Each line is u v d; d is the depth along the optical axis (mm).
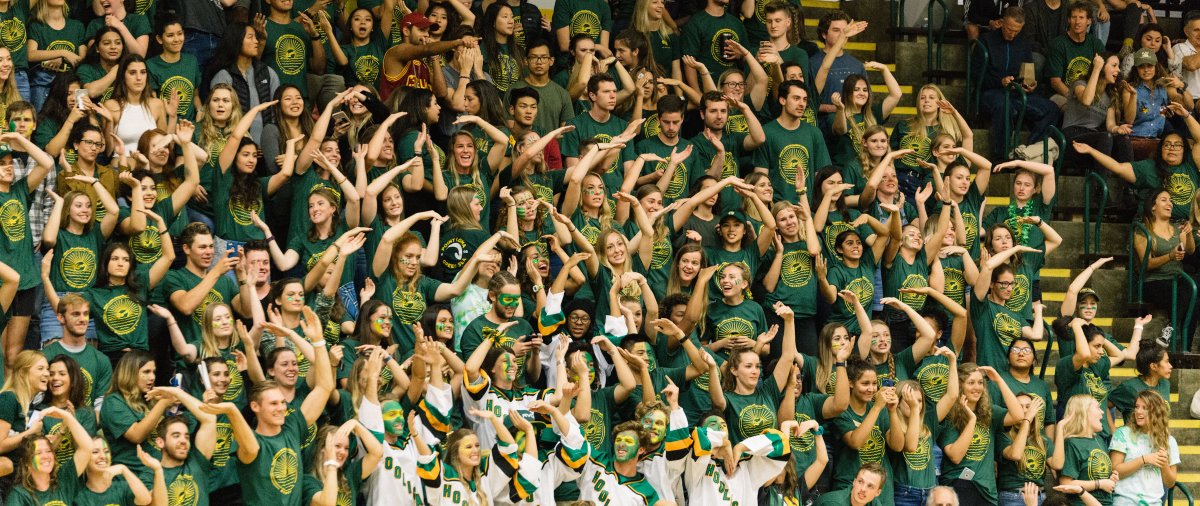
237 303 17953
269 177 19359
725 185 20688
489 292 18266
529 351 18344
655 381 18797
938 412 19688
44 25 20594
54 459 14844
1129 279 23422
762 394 18859
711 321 19938
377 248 18750
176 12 21703
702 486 17641
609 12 24609
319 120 19438
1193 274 23547
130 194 18312
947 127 23266
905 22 27125
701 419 18391
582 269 19609
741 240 20766
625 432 17281
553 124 22281
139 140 18859
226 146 19031
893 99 23922
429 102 20344
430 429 16859
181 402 15484
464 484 16578
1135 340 21828
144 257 17812
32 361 15578
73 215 17453
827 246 21281
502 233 18891
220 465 16156
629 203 20562
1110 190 24703
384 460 16438
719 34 24359
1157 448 20328
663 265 20484
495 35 23094
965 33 26234
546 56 22297
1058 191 24484
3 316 16781
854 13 26672
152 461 15117
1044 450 20031
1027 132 25391
